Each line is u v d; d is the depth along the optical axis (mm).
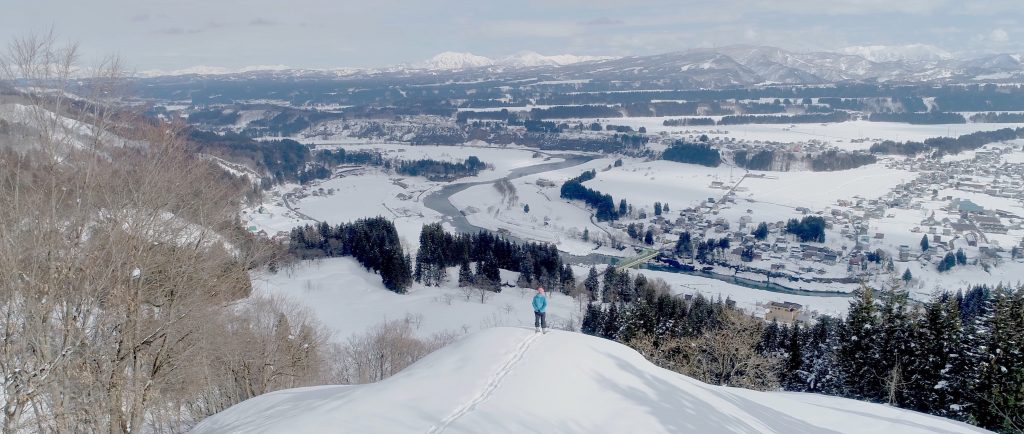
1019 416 33281
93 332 22703
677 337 47438
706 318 56188
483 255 105000
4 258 18906
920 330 39125
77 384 22094
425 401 17016
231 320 32875
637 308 51750
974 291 82062
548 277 95625
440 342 61188
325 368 46531
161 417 31344
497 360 19781
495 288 92000
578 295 92250
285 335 37406
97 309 22859
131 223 22984
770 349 51094
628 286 90312
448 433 14922
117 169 23328
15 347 19469
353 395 18516
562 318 78125
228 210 29641
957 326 38375
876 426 22109
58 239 20469
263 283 68375
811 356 48250
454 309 80375
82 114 22516
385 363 52031
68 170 21734
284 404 20344
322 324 65125
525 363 19344
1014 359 33938
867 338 41250
